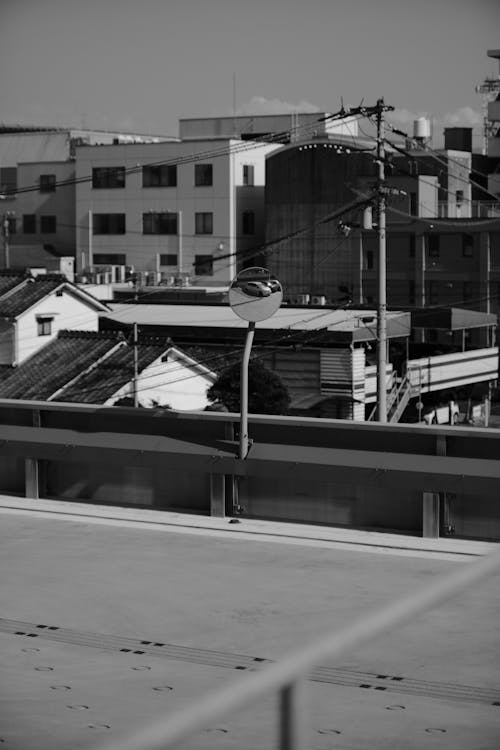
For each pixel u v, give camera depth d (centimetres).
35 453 683
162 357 2570
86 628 450
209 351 2970
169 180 5297
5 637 441
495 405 3450
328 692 384
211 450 642
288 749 209
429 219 4191
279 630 447
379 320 2022
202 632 446
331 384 2908
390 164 2186
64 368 2581
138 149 5372
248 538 582
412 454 606
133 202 5391
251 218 5256
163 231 5325
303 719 213
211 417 652
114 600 483
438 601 222
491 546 572
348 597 486
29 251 5856
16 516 632
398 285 4272
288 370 2962
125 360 2564
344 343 2881
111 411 679
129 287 4550
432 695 381
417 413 3041
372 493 617
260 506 642
